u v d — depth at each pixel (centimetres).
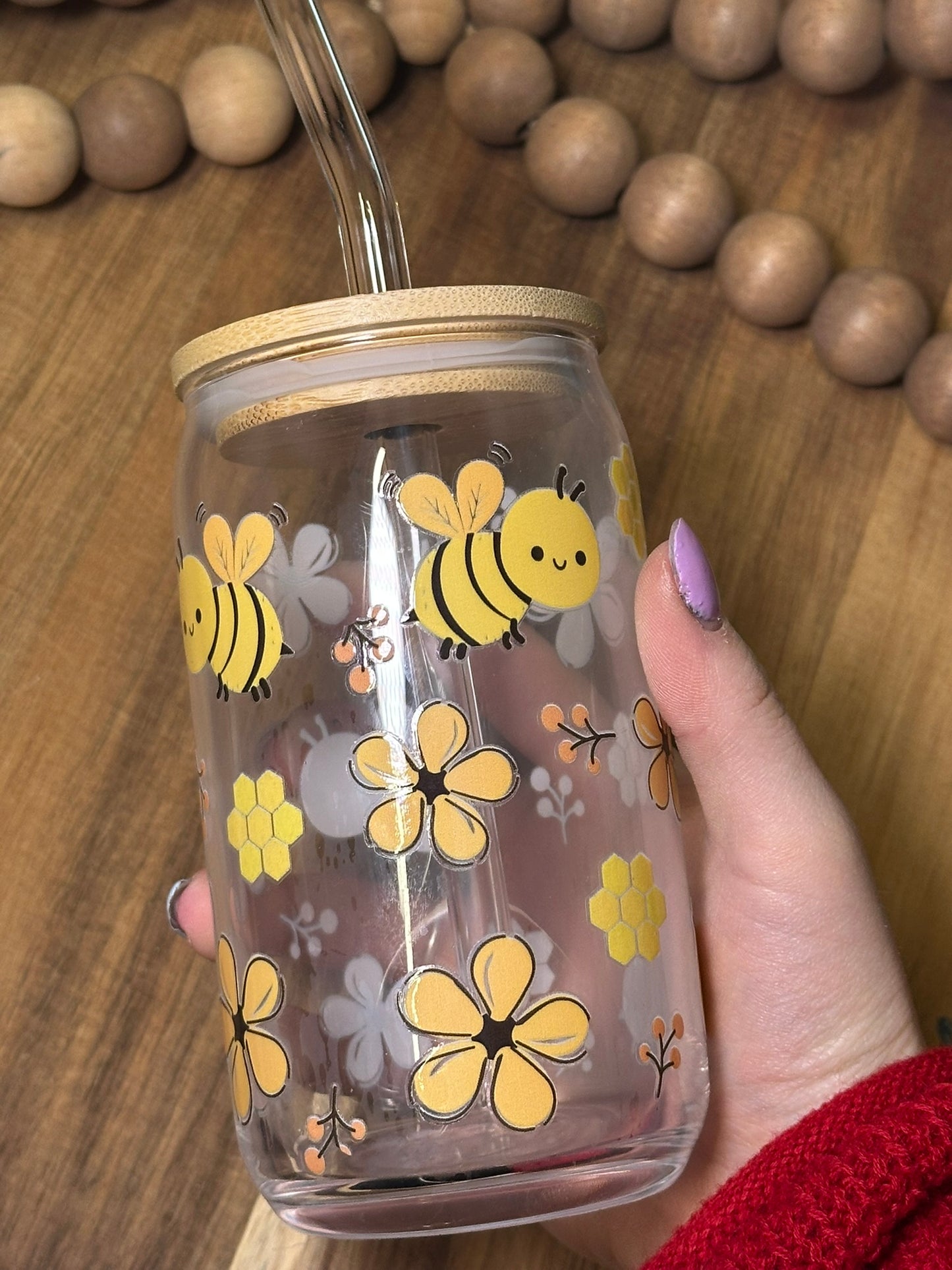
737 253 29
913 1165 20
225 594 20
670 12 30
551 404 20
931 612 30
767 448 30
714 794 25
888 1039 25
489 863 19
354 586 19
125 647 29
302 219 30
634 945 19
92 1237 28
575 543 20
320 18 21
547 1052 19
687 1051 20
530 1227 29
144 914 29
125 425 29
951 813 30
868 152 31
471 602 19
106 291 29
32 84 29
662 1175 20
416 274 30
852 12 28
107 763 29
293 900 19
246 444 19
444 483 19
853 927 25
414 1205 19
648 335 30
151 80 28
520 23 30
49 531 29
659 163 29
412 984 18
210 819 21
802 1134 21
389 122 30
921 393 29
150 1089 28
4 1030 28
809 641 30
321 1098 19
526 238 30
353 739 19
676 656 22
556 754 19
